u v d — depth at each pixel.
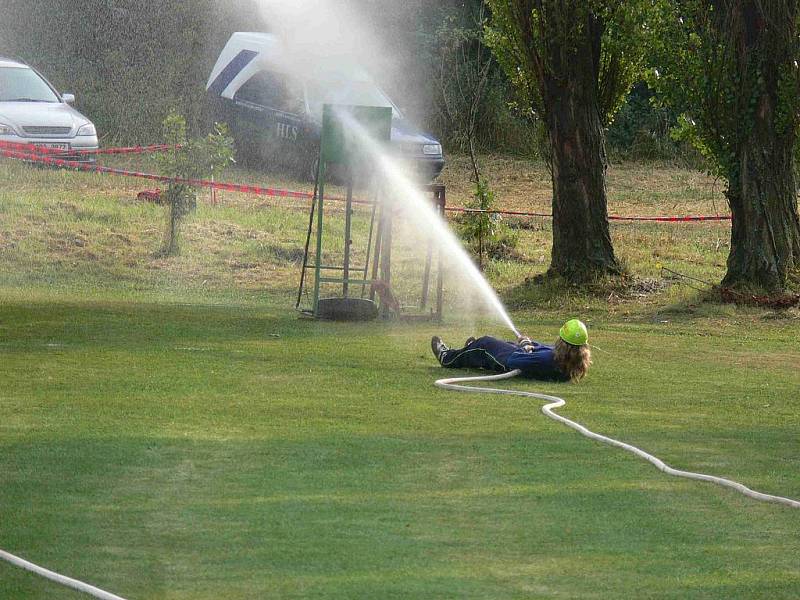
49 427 15.55
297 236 41.44
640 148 68.94
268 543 11.06
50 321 26.27
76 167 48.09
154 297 32.25
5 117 47.53
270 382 19.75
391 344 24.88
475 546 11.17
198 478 13.27
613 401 19.33
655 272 38.28
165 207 42.16
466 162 63.16
